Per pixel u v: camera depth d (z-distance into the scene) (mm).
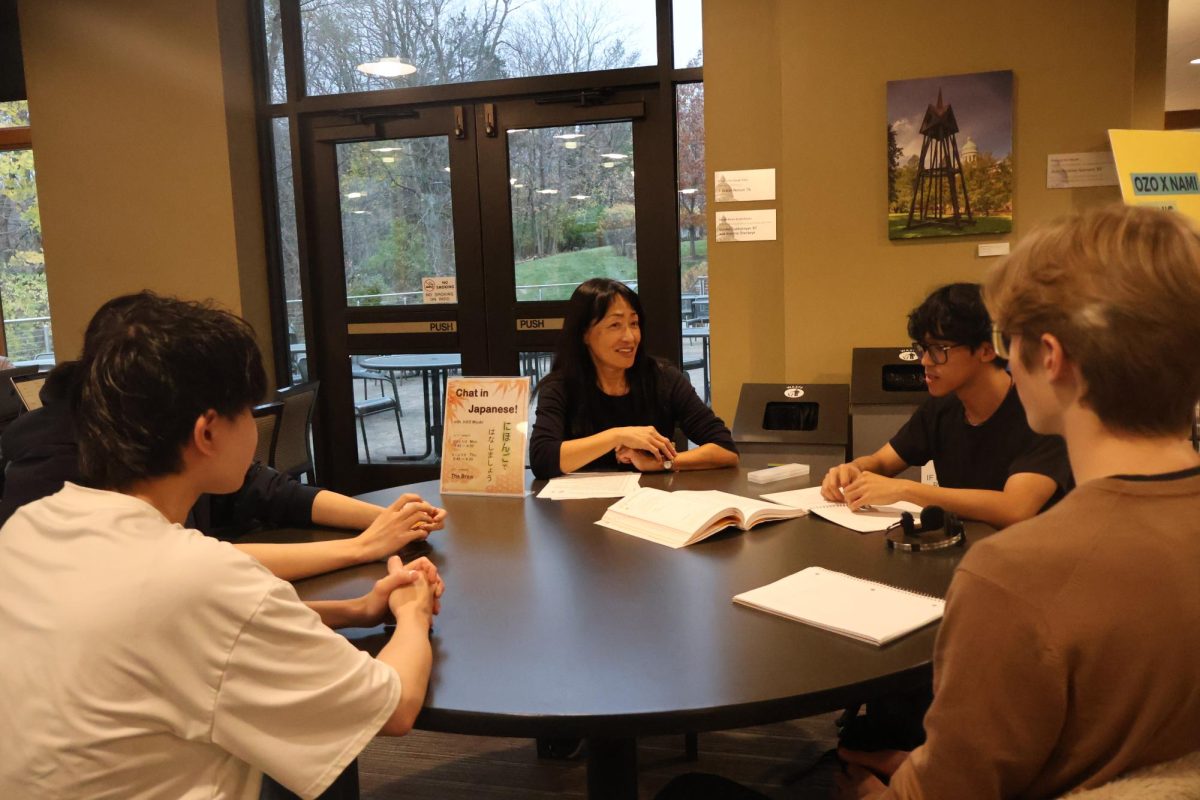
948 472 2205
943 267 3684
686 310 4371
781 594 1410
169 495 1025
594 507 2057
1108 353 731
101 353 989
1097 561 712
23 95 4938
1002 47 3553
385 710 1026
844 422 3512
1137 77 3570
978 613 741
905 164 3648
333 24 4586
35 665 914
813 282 3797
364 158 4609
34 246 5328
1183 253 727
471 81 4449
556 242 4441
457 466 2232
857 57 3670
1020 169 3594
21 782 917
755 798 1248
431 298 4605
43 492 1642
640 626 1323
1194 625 699
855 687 1111
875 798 875
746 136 3945
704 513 1791
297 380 4883
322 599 1484
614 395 2654
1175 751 727
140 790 926
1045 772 759
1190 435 788
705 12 3936
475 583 1546
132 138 4566
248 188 4645
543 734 1064
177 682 912
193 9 4438
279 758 957
